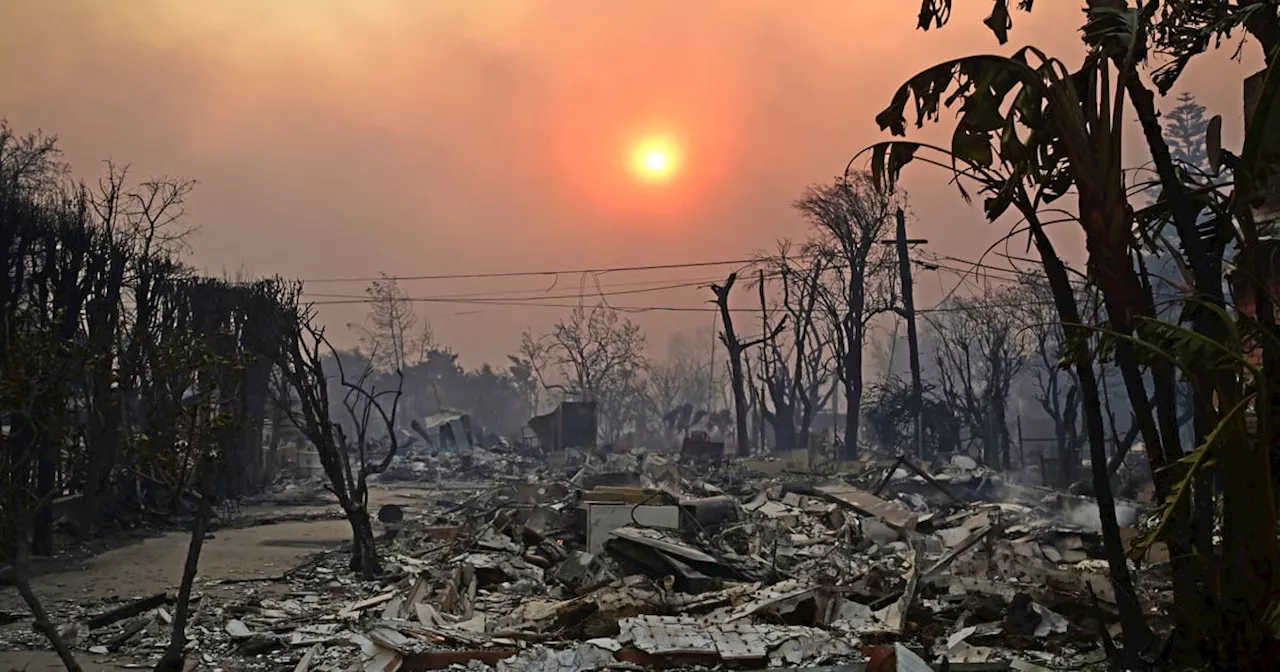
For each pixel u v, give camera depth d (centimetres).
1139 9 842
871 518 2150
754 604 1225
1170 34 871
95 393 1802
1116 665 852
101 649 1118
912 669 846
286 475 4644
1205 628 739
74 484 953
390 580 1634
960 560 1522
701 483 3125
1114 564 856
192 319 2580
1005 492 2923
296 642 1130
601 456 5350
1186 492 749
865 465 3688
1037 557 1555
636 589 1322
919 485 2973
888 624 1187
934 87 871
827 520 2169
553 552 1808
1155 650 830
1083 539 1808
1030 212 863
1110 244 792
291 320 1758
